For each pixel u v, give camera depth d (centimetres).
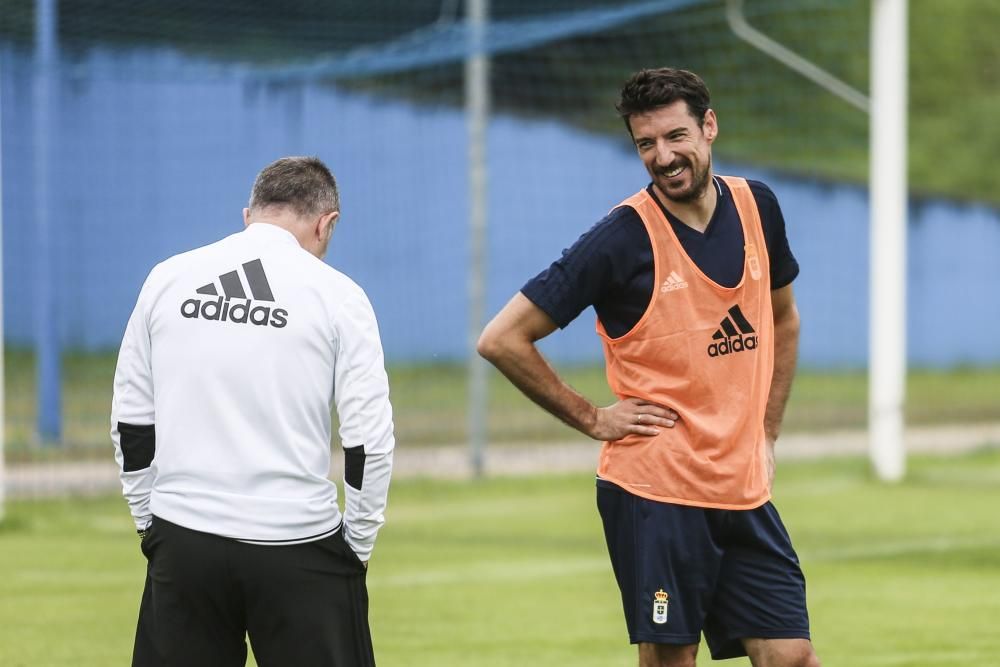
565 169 8350
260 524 1348
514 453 5472
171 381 1377
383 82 8119
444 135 8100
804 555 3278
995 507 4081
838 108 9088
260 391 1357
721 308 1476
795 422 6400
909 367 8919
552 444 5716
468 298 8125
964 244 9250
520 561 3231
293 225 1422
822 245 8594
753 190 1524
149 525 1430
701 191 1454
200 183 7869
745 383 1482
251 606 1369
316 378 1368
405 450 5497
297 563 1360
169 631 1377
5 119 7438
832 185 8625
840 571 3064
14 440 5434
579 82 8594
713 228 1482
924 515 3931
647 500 1484
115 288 7706
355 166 7875
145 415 1405
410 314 7912
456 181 8125
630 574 1501
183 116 7806
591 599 2764
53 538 3581
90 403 6384
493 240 8119
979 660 2208
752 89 8981
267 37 7325
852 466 5050
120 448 1412
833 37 9131
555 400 1489
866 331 8750
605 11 5319
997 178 10019
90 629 2455
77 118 7544
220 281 1383
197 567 1354
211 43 7350
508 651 2294
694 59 8812
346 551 1390
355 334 1372
